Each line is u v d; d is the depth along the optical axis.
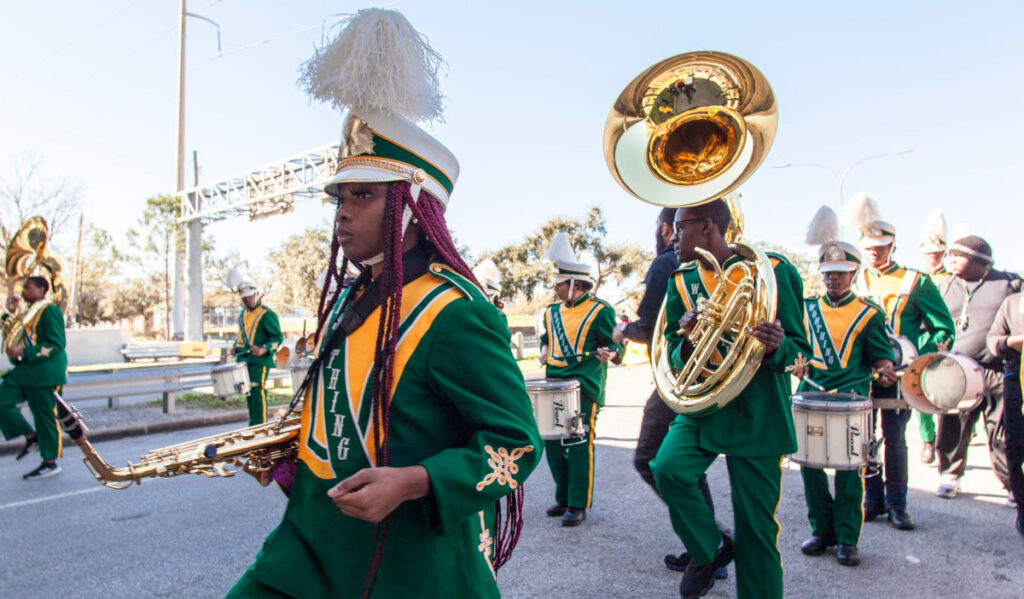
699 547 3.32
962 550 4.36
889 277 5.92
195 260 27.33
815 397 4.25
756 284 3.02
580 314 5.62
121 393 10.81
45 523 5.45
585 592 3.83
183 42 27.06
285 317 38.59
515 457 1.53
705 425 3.25
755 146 3.11
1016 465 4.62
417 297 1.61
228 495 6.17
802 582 3.88
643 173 3.38
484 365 1.55
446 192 1.77
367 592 1.49
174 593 4.02
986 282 5.69
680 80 3.17
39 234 7.54
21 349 6.98
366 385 1.58
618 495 5.82
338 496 1.36
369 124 1.65
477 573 1.64
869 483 5.00
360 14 1.62
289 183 23.30
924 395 4.57
